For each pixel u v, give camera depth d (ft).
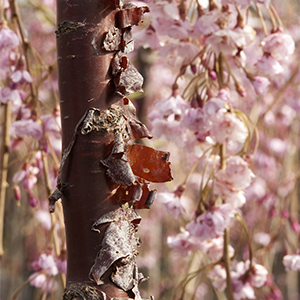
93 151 2.89
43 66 4.65
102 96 2.94
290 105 8.52
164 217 10.89
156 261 10.21
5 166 4.60
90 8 2.97
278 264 10.69
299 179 5.55
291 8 8.25
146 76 5.86
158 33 4.27
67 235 2.95
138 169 3.05
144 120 5.81
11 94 4.59
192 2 4.39
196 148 4.43
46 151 4.56
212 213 4.23
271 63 4.34
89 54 2.95
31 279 4.63
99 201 2.88
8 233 9.39
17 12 4.62
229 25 4.41
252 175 4.27
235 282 4.44
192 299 4.38
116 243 2.84
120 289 2.84
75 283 2.86
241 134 4.20
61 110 3.02
